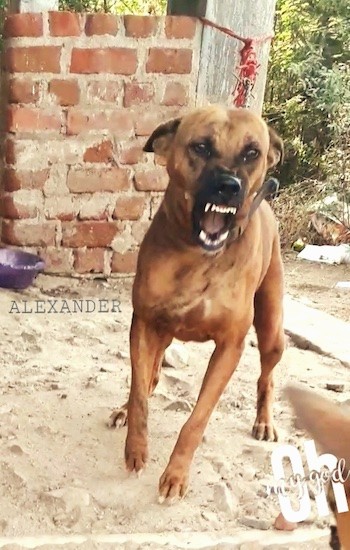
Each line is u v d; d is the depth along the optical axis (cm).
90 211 360
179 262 207
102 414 241
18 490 199
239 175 203
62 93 350
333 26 578
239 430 239
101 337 302
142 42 354
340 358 299
